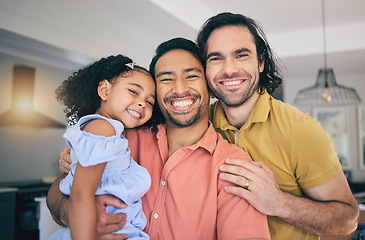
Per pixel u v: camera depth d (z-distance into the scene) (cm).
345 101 621
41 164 485
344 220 116
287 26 460
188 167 116
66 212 96
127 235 103
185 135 124
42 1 312
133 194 108
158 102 123
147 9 339
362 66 549
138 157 128
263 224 103
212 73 123
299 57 493
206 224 107
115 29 390
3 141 442
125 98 116
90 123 106
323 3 385
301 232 121
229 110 131
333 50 463
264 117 126
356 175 608
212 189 109
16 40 310
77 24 346
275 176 125
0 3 278
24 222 380
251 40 125
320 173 119
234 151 118
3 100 434
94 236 93
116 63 121
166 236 110
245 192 105
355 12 411
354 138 614
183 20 366
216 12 419
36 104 475
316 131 121
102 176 110
